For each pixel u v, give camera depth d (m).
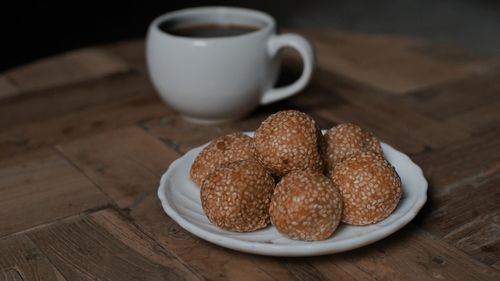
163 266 0.47
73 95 0.73
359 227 0.48
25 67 0.80
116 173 0.58
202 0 2.14
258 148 0.50
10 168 0.59
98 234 0.50
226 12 0.70
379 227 0.48
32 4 2.00
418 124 0.65
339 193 0.47
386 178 0.47
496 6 2.12
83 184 0.56
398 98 0.70
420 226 0.50
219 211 0.47
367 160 0.48
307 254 0.45
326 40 0.85
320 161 0.50
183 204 0.51
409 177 0.53
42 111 0.69
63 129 0.66
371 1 2.21
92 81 0.76
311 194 0.46
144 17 1.96
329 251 0.45
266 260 0.47
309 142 0.49
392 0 2.21
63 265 0.47
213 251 0.48
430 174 0.57
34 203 0.54
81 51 0.84
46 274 0.46
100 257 0.48
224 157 0.52
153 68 0.66
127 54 0.83
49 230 0.51
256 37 0.64
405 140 0.62
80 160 0.60
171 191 0.52
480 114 0.67
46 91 0.74
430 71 0.76
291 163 0.49
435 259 0.47
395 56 0.80
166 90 0.65
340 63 0.79
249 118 0.67
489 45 1.81
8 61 1.64
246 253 0.48
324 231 0.46
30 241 0.50
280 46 0.65
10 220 0.52
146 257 0.48
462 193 0.54
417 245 0.48
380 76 0.75
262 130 0.50
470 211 0.52
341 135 0.52
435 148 0.61
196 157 0.55
